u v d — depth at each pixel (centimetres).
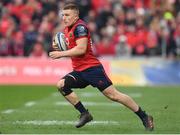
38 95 5728
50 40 7812
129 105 3011
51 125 3341
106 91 2989
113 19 8150
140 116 3031
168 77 7200
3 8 8494
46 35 7819
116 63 7262
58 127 3228
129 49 7731
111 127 3238
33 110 4288
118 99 2994
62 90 3056
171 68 7212
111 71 7256
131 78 7238
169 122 3497
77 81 3017
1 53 7881
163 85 7150
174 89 6519
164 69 7225
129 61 7250
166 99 5281
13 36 7969
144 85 7150
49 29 7938
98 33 8050
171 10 8206
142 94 5847
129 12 8231
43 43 7788
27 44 7881
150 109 4341
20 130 3061
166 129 3127
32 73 7325
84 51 2923
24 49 7862
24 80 7331
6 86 6862
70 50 2917
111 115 3941
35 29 8069
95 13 8262
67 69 7250
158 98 5388
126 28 8012
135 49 7750
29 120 3612
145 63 7238
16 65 7356
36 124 3381
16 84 7200
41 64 7306
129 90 6366
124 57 7612
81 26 2938
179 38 7769
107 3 8600
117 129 3128
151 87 6812
